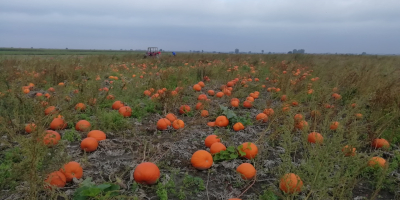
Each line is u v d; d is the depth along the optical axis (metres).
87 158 4.55
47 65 13.94
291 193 3.49
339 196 3.31
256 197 3.65
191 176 4.10
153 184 3.80
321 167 3.23
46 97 7.30
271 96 8.80
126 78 12.22
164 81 9.89
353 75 9.75
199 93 9.53
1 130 5.00
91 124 5.99
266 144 5.22
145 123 6.68
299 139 5.16
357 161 3.75
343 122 4.82
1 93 7.07
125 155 4.87
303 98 8.01
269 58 28.36
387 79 9.02
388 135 5.26
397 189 3.93
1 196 3.24
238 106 8.10
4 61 14.17
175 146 5.13
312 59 25.98
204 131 6.00
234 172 4.26
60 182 3.56
